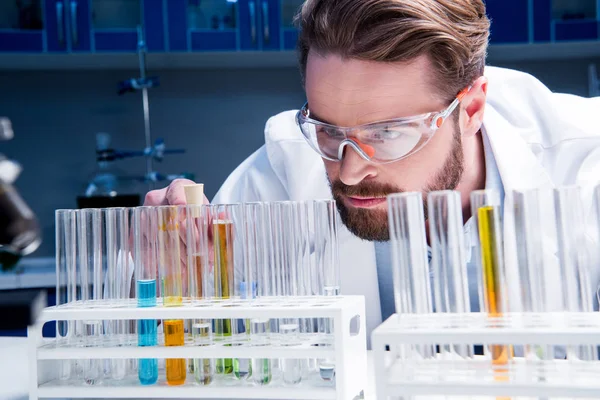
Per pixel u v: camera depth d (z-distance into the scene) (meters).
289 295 1.25
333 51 1.32
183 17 4.36
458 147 1.49
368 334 1.77
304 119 1.42
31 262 4.51
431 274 1.12
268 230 1.24
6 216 0.85
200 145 4.97
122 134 4.91
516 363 0.98
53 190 4.86
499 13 4.30
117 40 4.34
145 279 1.25
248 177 2.07
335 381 1.14
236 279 1.25
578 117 1.90
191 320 1.22
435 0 1.37
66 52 4.30
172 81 4.94
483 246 0.99
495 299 0.99
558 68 4.84
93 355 1.20
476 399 1.03
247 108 4.98
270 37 4.38
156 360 1.23
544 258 1.00
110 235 1.28
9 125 0.93
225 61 4.72
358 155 1.37
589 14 4.29
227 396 1.16
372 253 1.73
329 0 1.34
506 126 1.75
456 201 1.00
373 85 1.33
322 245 1.25
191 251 1.25
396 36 1.30
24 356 1.64
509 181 1.70
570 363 0.99
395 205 1.01
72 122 4.88
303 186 1.91
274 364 1.24
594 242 1.09
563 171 1.87
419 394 0.92
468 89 1.46
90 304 1.26
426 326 0.95
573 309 1.00
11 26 4.23
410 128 1.35
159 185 4.89
